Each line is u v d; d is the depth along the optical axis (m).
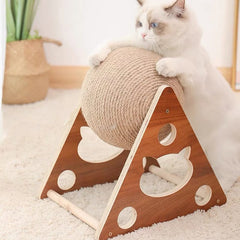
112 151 1.17
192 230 0.80
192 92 0.89
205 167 0.85
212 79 0.95
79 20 1.71
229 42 1.72
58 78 1.77
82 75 1.76
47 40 1.61
